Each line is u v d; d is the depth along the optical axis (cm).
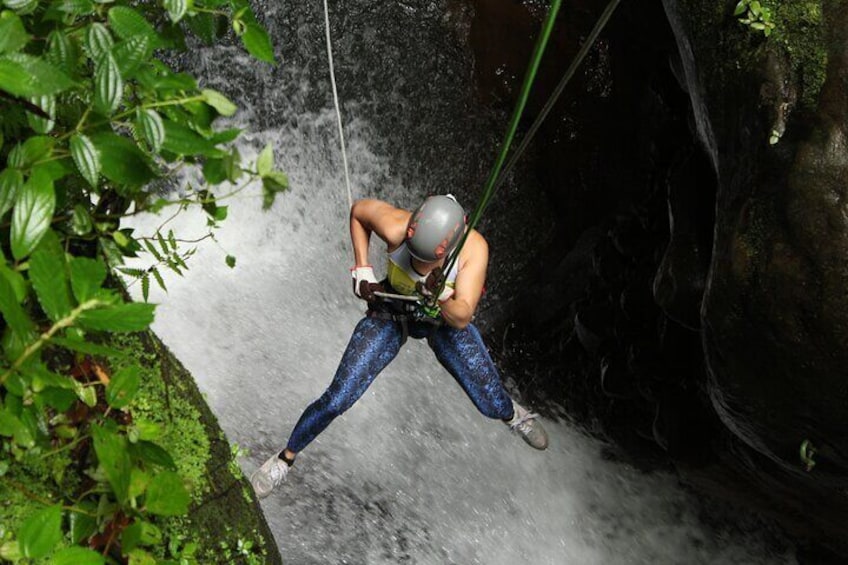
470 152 848
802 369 438
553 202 795
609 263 682
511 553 730
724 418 508
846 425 438
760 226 437
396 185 884
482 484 756
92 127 219
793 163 420
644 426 678
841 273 411
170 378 307
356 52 882
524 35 788
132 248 277
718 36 454
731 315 456
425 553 716
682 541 711
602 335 675
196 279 834
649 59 660
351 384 462
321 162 904
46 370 206
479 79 829
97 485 241
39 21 222
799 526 612
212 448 318
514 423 493
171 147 219
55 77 184
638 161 700
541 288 788
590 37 179
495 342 812
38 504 239
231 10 238
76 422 247
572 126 761
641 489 728
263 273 858
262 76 910
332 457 746
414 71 859
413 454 762
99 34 213
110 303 205
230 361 787
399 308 458
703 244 520
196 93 230
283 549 687
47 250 213
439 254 388
